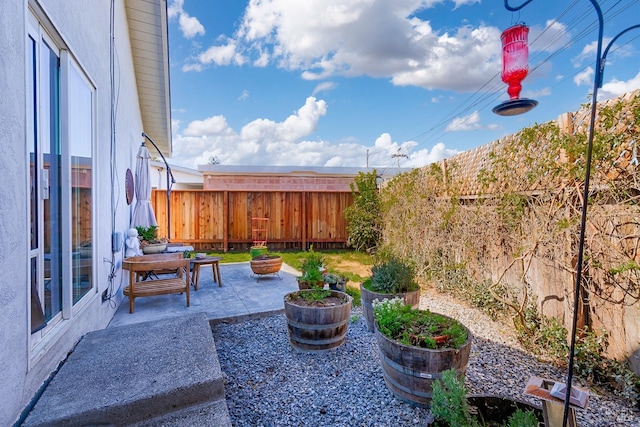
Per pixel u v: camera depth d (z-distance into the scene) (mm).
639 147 2627
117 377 2293
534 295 3818
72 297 2844
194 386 2209
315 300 3732
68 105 2803
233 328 4207
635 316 2713
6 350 1763
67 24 2787
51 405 1991
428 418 2010
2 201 1755
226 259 8617
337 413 2543
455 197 5391
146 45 6395
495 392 2801
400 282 4062
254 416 2518
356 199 9445
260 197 10102
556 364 3275
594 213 3010
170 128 9234
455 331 2645
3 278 1748
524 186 3922
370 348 3650
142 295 4422
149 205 6953
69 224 2779
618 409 2588
